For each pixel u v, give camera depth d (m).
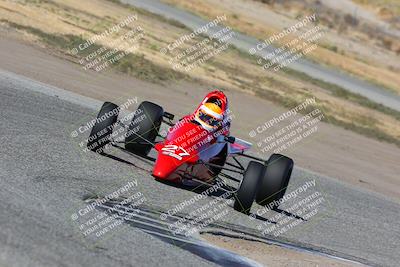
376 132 131.62
